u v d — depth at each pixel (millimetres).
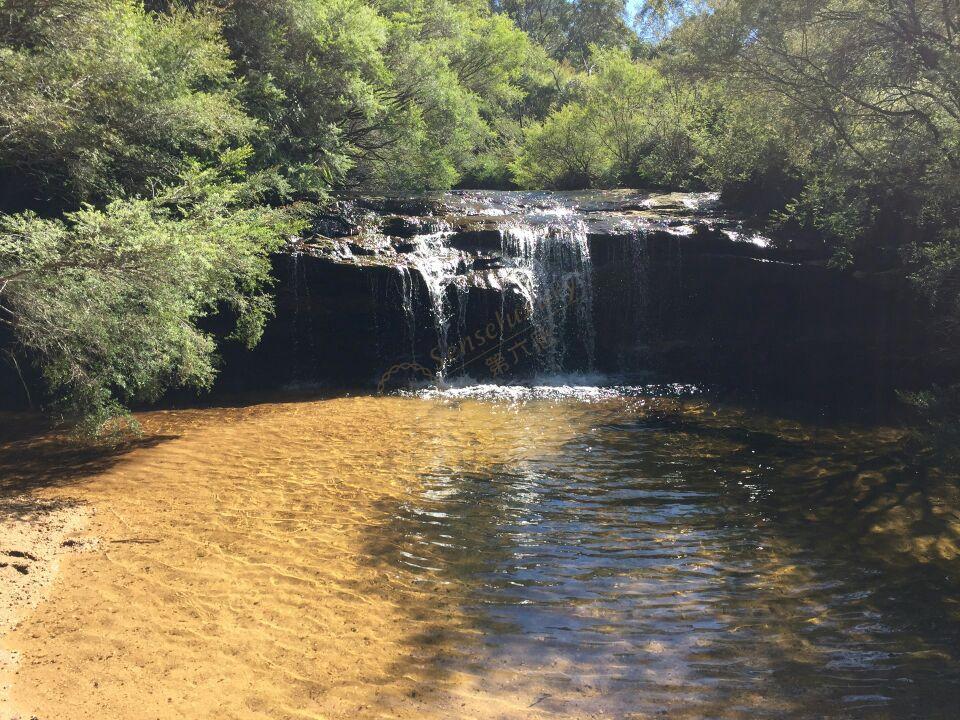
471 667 4512
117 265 7289
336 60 18016
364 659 4547
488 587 5652
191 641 4625
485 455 9039
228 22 16234
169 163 11328
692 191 20625
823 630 5090
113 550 5938
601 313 14422
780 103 13398
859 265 13078
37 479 7703
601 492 7820
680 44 15352
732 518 7141
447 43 25594
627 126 23719
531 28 52906
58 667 4215
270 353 13023
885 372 13016
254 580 5547
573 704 4141
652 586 5734
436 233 14609
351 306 13078
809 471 8531
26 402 11141
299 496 7457
